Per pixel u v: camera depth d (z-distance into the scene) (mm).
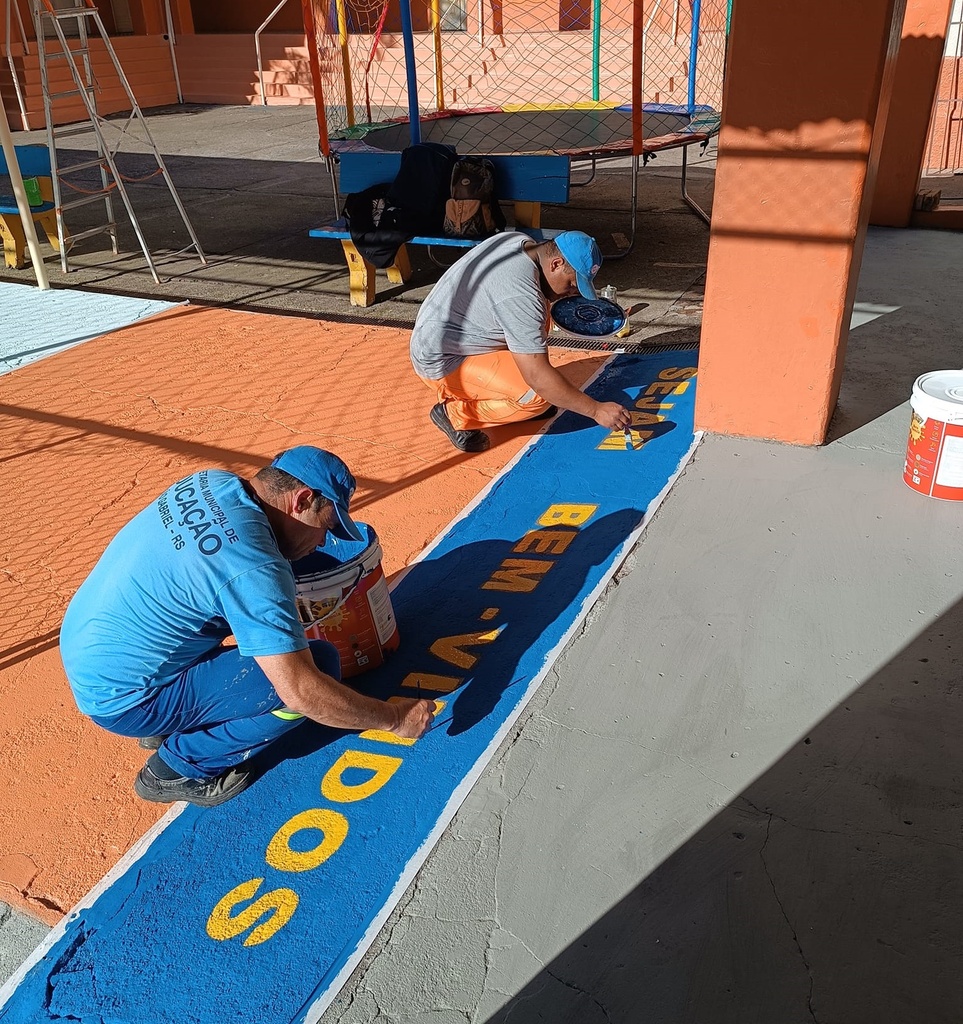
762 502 3559
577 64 15250
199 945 2072
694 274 6508
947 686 2625
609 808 2322
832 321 3635
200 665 2332
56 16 6641
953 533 3309
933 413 3365
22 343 5789
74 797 2504
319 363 5262
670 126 8094
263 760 2562
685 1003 1871
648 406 4445
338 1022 1899
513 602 3111
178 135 14023
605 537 3418
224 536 2074
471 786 2416
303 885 2191
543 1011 1880
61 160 12305
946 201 8023
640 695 2672
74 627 2240
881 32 3117
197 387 5004
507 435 4301
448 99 15938
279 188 10055
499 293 3662
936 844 2166
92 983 2016
